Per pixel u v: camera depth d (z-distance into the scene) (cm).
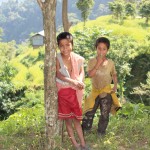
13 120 639
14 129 571
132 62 2639
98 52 465
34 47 5631
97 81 486
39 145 462
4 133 555
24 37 18375
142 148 474
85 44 1603
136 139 506
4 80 1997
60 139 439
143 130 538
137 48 2811
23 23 19762
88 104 494
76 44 1599
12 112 1780
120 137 514
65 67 426
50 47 418
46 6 412
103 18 5681
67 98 425
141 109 694
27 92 2056
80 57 437
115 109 508
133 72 2616
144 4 5281
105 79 484
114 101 495
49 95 426
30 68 3744
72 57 432
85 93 1091
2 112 1789
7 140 506
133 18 5797
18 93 1886
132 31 4162
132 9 5756
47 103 429
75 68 431
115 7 5512
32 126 565
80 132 445
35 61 4212
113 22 5266
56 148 434
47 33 417
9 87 1850
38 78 3284
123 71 1719
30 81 3269
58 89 429
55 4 417
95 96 493
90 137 508
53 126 432
